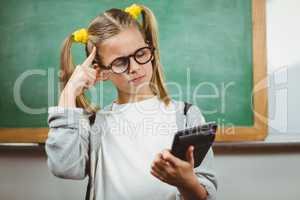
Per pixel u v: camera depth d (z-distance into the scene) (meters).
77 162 1.16
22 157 1.37
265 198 1.37
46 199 1.37
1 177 1.37
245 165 1.37
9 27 1.37
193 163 1.02
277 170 1.37
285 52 1.37
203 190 1.09
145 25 1.33
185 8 1.36
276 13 1.38
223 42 1.37
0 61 1.37
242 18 1.37
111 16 1.30
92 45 1.30
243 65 1.36
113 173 1.22
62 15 1.36
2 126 1.35
